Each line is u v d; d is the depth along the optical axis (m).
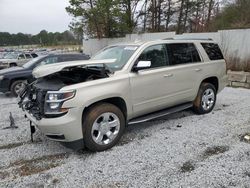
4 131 5.34
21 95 4.84
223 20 20.27
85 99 3.90
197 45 5.89
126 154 4.09
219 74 6.28
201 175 3.44
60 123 3.76
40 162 3.97
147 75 4.72
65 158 4.07
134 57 4.66
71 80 4.24
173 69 5.17
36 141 4.79
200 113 6.02
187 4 27.31
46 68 4.07
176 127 5.25
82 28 25.31
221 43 12.63
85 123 4.01
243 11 19.36
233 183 3.25
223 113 6.13
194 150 4.18
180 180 3.35
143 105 4.75
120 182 3.36
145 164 3.77
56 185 3.34
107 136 4.28
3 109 7.29
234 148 4.21
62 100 3.77
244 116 5.85
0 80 8.93
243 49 12.14
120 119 4.38
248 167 3.61
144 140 4.63
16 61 17.52
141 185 3.28
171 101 5.26
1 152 4.35
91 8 23.50
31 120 4.24
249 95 8.13
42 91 3.99
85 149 4.36
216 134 4.81
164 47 5.18
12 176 3.60
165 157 3.96
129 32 25.20
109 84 4.21
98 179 3.44
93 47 25.55
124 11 25.34
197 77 5.70
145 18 27.08
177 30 27.34
